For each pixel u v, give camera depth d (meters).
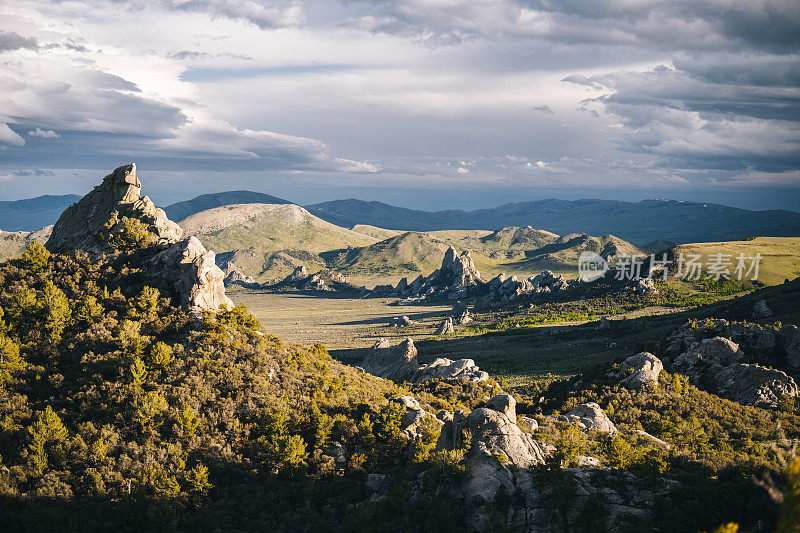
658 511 48.81
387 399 80.00
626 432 77.31
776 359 106.38
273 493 57.31
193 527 52.28
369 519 52.34
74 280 87.44
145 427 62.50
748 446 70.31
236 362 76.69
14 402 64.19
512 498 52.38
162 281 89.56
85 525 51.09
